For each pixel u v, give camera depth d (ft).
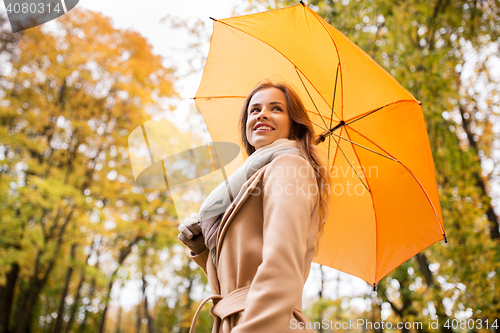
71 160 34.30
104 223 32.86
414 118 6.05
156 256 40.16
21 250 31.45
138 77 30.81
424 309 25.58
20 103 32.91
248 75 6.53
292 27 6.04
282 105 4.50
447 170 24.02
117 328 74.38
